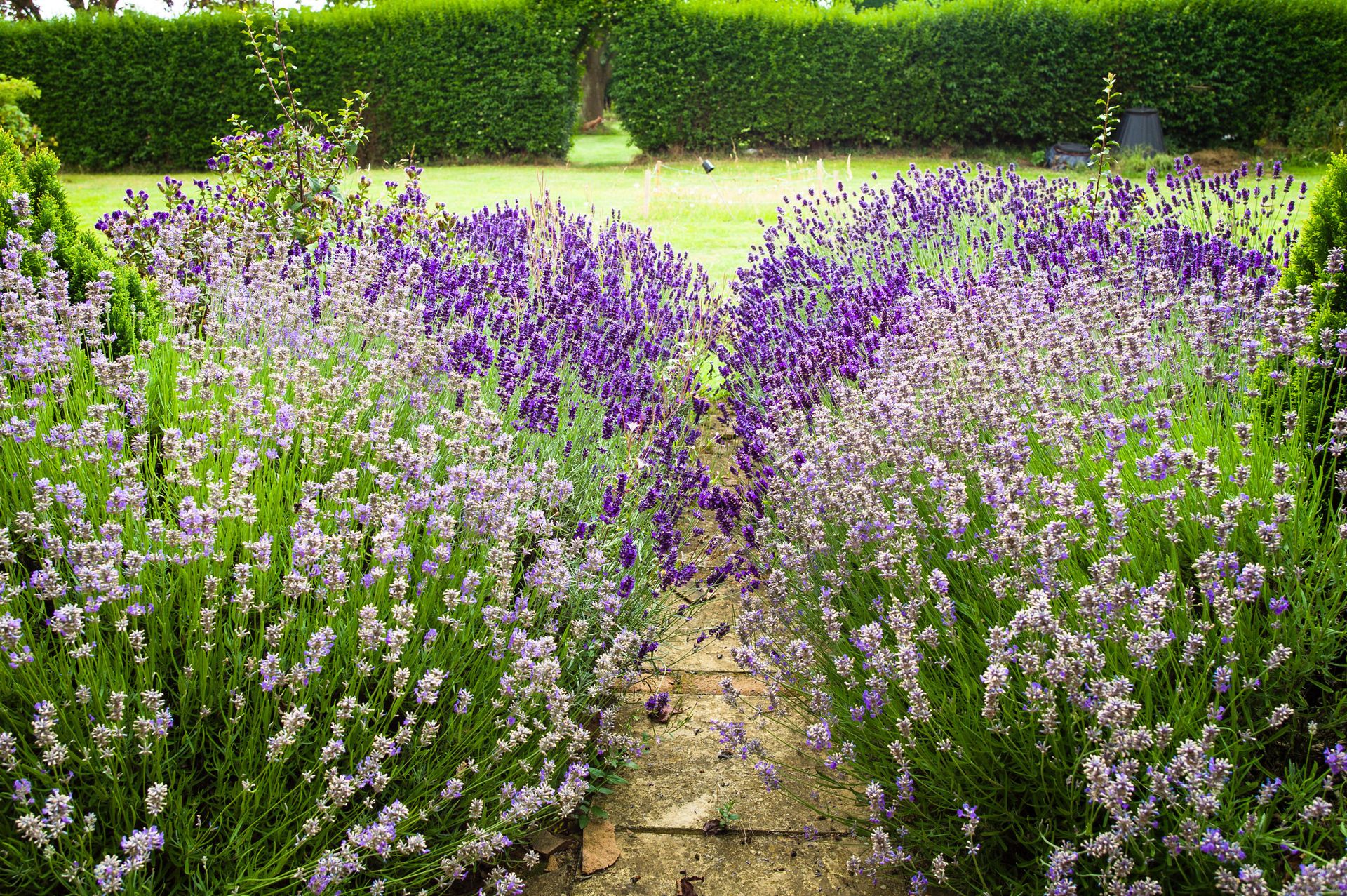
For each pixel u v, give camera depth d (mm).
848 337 4203
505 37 18422
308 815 1953
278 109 18844
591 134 25266
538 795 2062
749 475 3859
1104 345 3195
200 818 1943
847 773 2471
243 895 1789
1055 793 2037
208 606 2078
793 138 18938
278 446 2730
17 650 1796
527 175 17453
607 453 3537
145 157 19344
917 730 2236
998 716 2008
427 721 2074
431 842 2170
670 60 18344
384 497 2479
